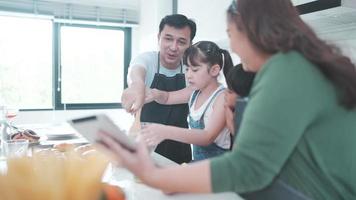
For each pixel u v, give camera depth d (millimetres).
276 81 581
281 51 625
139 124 1216
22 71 3162
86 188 520
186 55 1463
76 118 562
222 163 580
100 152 592
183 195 876
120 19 3473
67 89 3365
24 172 508
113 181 968
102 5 3365
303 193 676
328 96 612
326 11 1230
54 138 1656
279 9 657
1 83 3088
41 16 3123
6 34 3068
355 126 659
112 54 3549
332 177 672
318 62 613
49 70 3268
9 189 491
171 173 595
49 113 3262
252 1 656
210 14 2596
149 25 3312
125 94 1438
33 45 3182
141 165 603
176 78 1783
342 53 678
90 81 3467
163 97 1640
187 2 2965
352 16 1312
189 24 1674
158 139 1131
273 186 692
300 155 661
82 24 3363
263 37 638
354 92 629
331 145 649
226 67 1432
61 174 514
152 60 1769
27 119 3164
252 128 571
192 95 1553
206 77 1406
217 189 581
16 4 3029
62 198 503
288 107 564
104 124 548
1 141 1440
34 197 492
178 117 1706
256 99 592
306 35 641
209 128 1270
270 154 561
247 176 568
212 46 1421
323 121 630
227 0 2348
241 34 684
